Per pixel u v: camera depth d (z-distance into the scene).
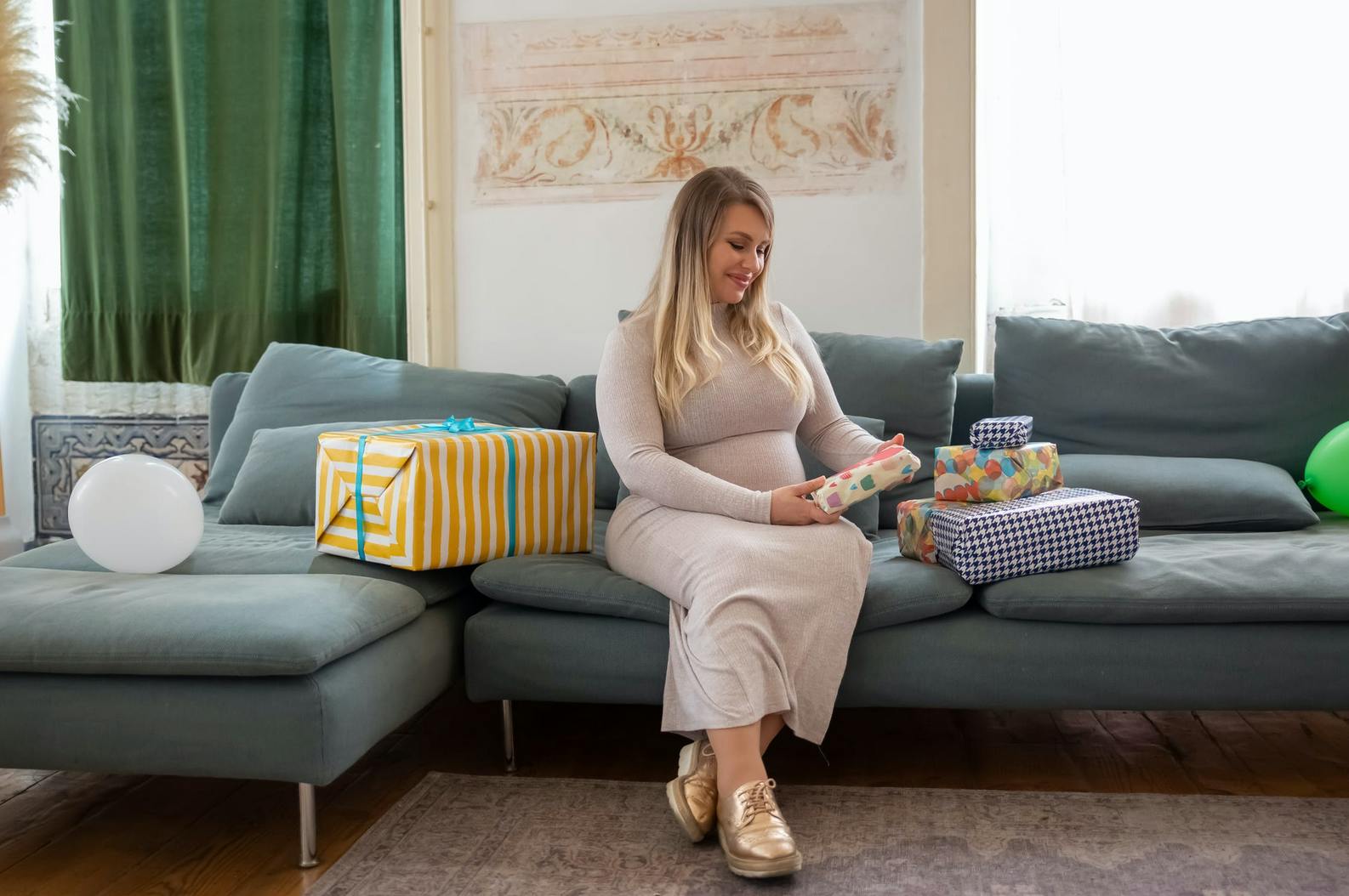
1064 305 3.15
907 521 2.07
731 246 1.97
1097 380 2.57
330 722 1.58
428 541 1.95
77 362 3.51
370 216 3.24
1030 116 3.14
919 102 2.96
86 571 2.08
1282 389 2.52
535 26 3.10
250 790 1.95
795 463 2.02
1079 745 2.14
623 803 1.83
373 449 2.00
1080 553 1.88
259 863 1.64
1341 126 2.92
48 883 1.58
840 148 3.00
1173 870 1.54
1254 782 1.91
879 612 1.83
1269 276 2.97
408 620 1.83
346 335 3.34
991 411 2.71
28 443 3.70
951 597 1.86
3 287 3.60
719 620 1.64
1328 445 2.37
